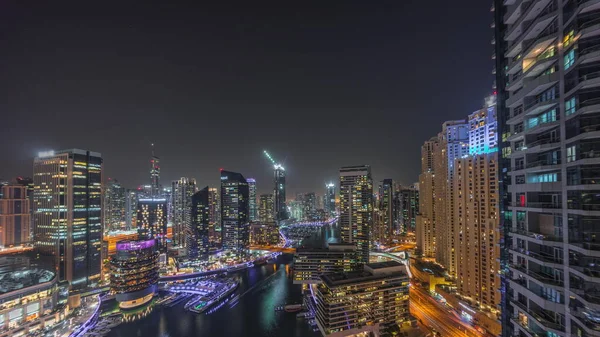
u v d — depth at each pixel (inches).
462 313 6845.5
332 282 6840.6
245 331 7751.0
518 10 2140.7
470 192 7022.6
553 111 1889.8
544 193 1962.4
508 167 2389.3
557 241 1824.6
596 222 1595.7
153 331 7810.0
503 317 2444.6
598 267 1573.6
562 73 1775.3
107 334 7657.5
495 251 6269.7
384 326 6889.8
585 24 1614.2
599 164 1574.8
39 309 7313.0
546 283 1852.9
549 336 1884.8
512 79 2343.8
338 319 6683.1
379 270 7450.8
